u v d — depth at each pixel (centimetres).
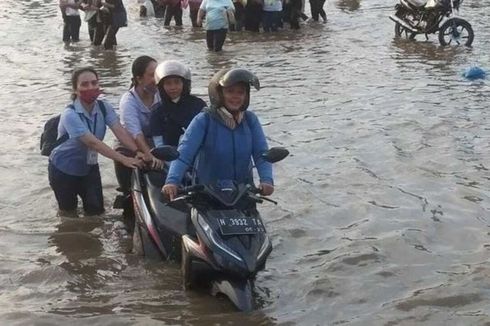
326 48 2125
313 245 765
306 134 1198
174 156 636
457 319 600
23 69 1859
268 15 2480
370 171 996
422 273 690
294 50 2102
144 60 809
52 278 691
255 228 625
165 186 647
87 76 815
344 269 702
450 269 696
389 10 2991
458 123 1239
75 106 821
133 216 852
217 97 654
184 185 712
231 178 672
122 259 736
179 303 637
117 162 852
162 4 2720
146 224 734
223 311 621
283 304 635
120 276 696
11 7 3369
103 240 791
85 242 785
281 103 1430
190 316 612
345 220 831
